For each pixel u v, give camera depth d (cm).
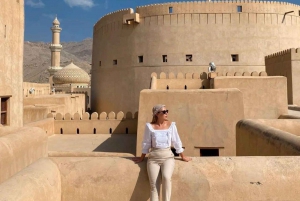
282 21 2820
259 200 343
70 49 17238
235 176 350
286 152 462
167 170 338
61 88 4553
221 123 975
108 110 3180
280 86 1227
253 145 627
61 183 356
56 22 6028
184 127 979
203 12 2747
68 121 1581
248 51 2747
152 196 340
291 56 2056
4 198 255
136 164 369
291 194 343
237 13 2741
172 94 998
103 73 3262
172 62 2780
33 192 288
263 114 1221
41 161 359
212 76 1603
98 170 362
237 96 987
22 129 651
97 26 3434
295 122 716
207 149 980
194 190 349
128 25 2958
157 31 2817
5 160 472
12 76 1054
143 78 2873
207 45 2750
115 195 357
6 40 999
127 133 1573
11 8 1039
